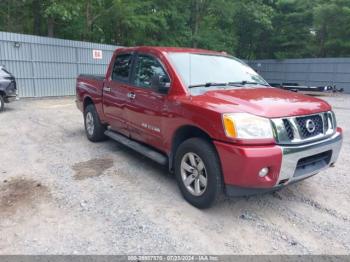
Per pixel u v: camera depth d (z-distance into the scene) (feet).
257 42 99.96
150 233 10.39
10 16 67.51
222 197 12.91
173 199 12.86
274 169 10.37
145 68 15.19
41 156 18.12
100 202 12.46
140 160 17.60
